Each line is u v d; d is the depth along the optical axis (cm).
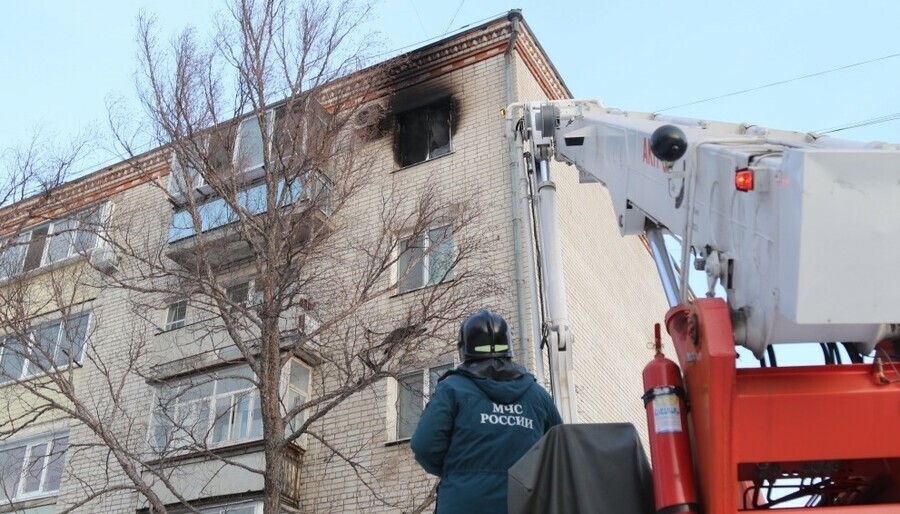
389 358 1014
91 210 1302
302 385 1351
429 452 331
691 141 324
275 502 897
